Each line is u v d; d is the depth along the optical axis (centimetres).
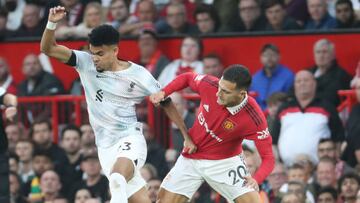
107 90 2536
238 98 2583
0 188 2841
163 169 3553
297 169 3312
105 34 2492
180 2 4078
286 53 3816
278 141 3534
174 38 3891
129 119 2553
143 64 3869
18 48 4106
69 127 3700
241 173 2688
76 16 4191
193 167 2703
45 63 4072
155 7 4069
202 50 3816
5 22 4144
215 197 3384
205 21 3934
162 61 3838
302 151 3481
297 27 3872
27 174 3719
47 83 3953
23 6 4316
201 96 2639
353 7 3938
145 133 3603
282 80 3675
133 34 3981
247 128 2619
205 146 2675
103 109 2542
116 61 2533
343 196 3219
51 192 3606
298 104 3528
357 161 3431
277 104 3556
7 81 4025
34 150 3728
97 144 2562
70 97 3806
